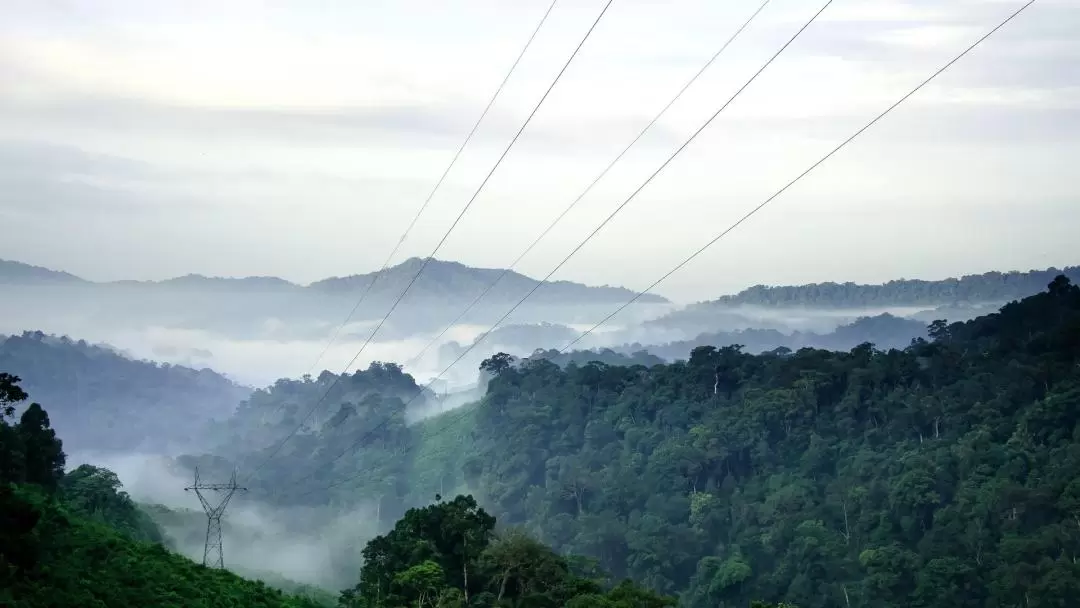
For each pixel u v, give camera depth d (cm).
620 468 19175
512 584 8581
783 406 18812
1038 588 12556
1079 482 13800
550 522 17938
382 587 8344
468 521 8694
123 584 6662
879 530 15038
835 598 14275
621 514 17838
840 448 17750
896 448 17062
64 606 5847
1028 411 16312
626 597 7881
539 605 8219
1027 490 14175
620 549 16650
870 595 13938
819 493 16912
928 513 15188
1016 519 14012
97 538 7400
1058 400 15975
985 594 13350
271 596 8012
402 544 8619
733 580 14900
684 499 17525
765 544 15638
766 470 17888
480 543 8712
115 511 10731
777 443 18462
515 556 8531
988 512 14262
